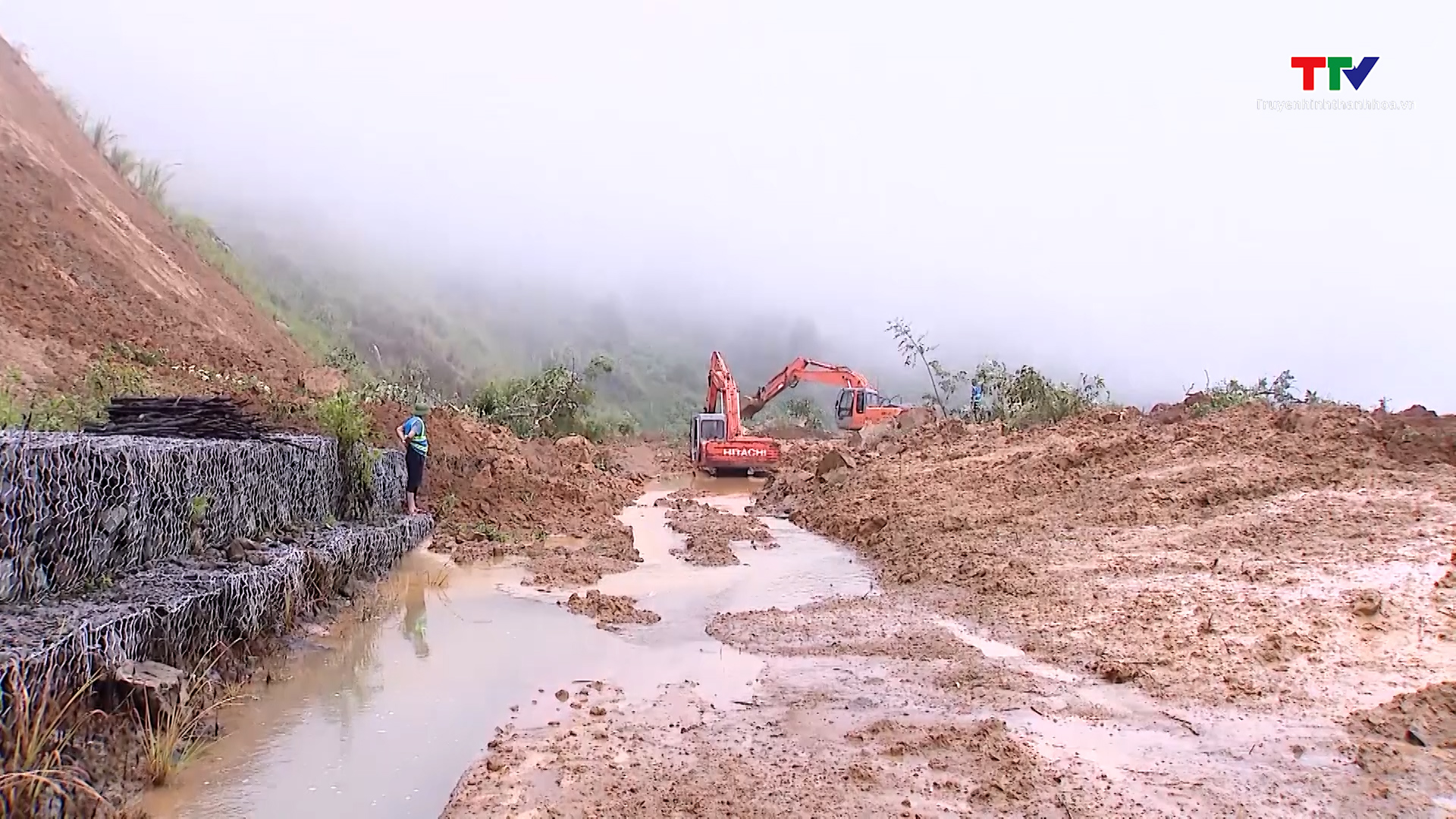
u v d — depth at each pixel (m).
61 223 17.45
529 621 8.56
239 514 8.20
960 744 5.39
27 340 13.16
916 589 9.98
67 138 22.55
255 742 5.43
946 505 13.86
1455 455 11.97
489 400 32.44
